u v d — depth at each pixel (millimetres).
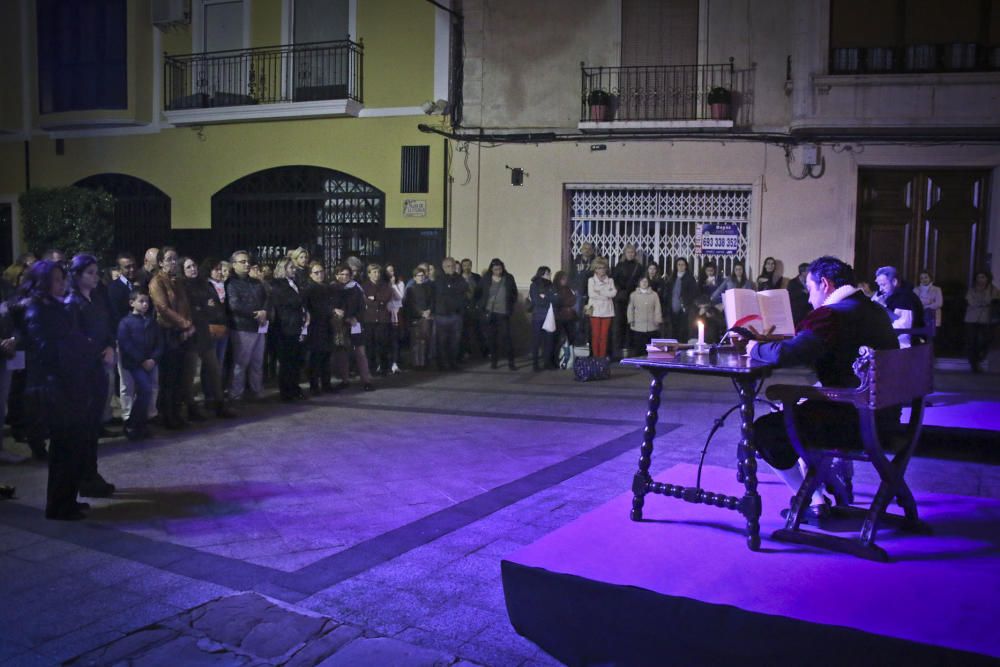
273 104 16094
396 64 15805
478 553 4742
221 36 16969
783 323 4523
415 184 15789
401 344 14250
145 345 7664
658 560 3654
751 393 3844
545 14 15102
